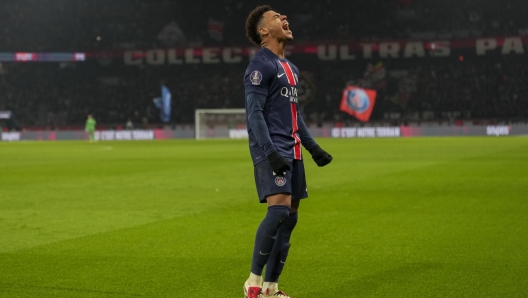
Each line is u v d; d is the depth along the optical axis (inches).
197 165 930.1
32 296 237.3
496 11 2628.0
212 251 320.2
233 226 396.2
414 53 2544.3
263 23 220.8
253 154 216.1
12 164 993.5
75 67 2778.1
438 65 2618.1
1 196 565.0
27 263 294.7
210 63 2746.1
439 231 367.9
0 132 2497.5
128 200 530.6
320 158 227.0
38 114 2650.1
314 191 574.2
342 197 530.0
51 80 2758.4
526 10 2598.4
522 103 2453.2
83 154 1290.6
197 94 2677.2
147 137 2481.5
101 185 655.1
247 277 266.5
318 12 2758.4
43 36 2763.3
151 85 2706.7
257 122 207.5
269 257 225.6
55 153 1344.7
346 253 310.7
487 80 2532.0
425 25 2687.0
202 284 254.8
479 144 1503.4
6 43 2741.1
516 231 363.6
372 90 2420.0
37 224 409.7
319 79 2659.9
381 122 2385.6
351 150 1293.1
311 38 2743.6
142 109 2642.7
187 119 2637.8
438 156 1058.7
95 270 280.4
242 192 581.0
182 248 328.2
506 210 446.3
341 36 2721.5
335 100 2603.3
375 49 2564.0
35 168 903.1
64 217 439.2
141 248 329.1
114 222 416.5
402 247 323.6
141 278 265.3
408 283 251.3
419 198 518.9
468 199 508.1
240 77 2714.1
